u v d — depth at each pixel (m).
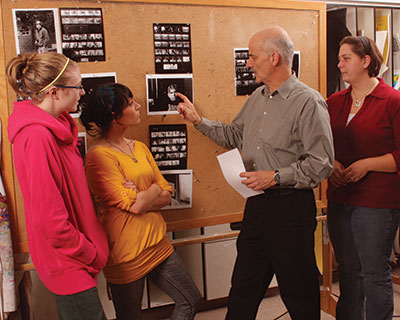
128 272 1.56
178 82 1.87
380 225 1.74
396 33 2.62
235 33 1.93
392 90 1.73
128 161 1.58
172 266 1.68
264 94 1.69
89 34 1.71
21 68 1.30
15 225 1.69
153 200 1.56
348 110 1.84
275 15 1.98
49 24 1.65
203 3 1.85
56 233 1.22
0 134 1.61
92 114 1.56
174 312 1.70
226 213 2.04
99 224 1.46
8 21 1.61
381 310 1.80
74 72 1.33
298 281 1.62
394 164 1.67
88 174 1.55
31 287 1.86
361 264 1.83
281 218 1.60
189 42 1.86
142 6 1.77
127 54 1.77
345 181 1.79
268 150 1.63
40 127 1.23
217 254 2.27
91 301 1.33
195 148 1.95
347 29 2.42
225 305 2.40
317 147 1.53
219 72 1.93
